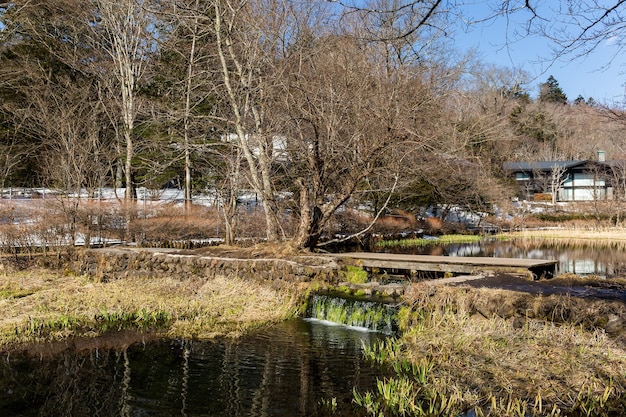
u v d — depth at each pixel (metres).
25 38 22.19
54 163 18.58
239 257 11.45
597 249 19.75
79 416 4.92
